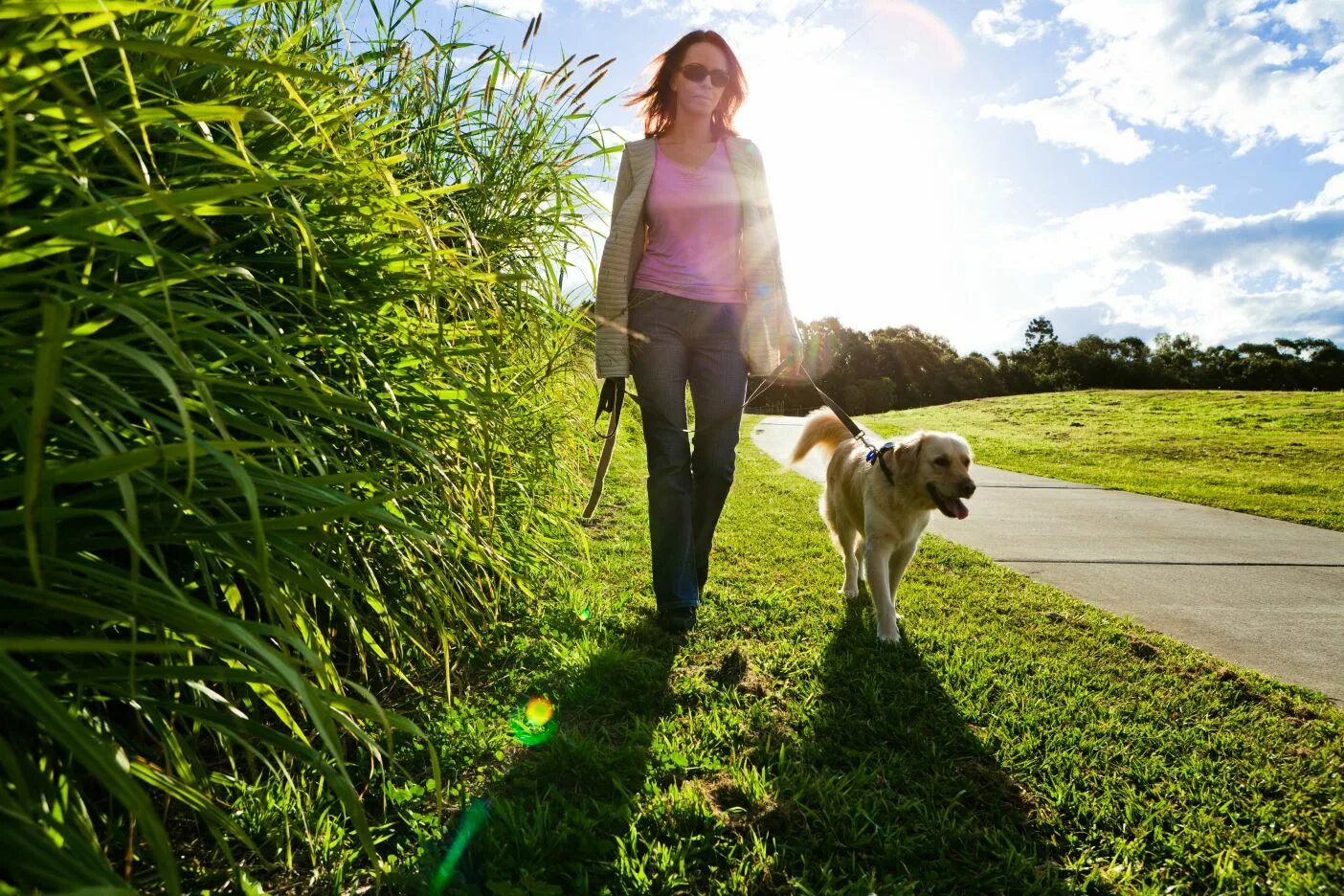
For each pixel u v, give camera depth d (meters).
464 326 2.09
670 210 3.01
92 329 0.90
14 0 0.74
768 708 2.34
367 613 1.91
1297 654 3.12
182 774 1.13
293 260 1.50
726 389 3.08
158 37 1.28
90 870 0.70
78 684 1.03
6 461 1.00
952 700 2.45
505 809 1.64
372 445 1.78
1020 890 1.57
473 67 2.43
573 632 2.79
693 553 3.11
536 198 2.72
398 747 1.89
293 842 1.51
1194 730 2.29
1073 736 2.22
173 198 0.91
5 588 0.77
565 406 3.19
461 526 1.90
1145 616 3.63
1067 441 15.92
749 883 1.52
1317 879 1.59
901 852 1.64
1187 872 1.65
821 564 4.34
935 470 3.32
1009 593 3.89
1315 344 65.50
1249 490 8.65
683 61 3.13
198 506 1.20
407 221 1.58
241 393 1.23
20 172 0.84
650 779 1.87
